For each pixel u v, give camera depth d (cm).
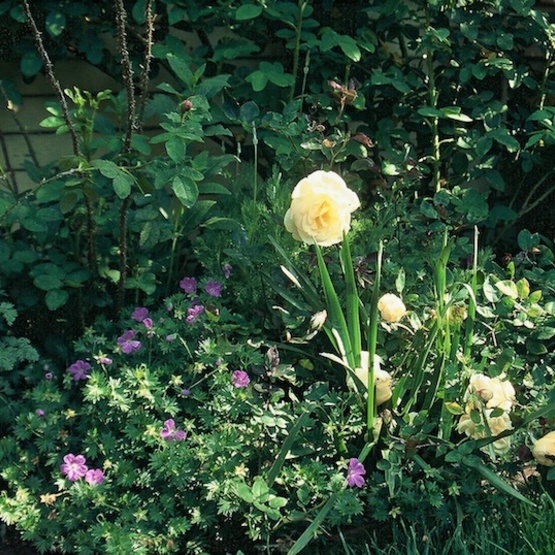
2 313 177
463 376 170
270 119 194
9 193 191
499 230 233
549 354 190
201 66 196
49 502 163
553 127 204
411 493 164
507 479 172
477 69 212
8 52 205
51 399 173
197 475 165
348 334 170
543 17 214
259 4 206
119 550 158
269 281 181
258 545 163
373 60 220
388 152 218
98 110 214
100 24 208
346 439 171
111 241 194
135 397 170
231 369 177
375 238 193
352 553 161
